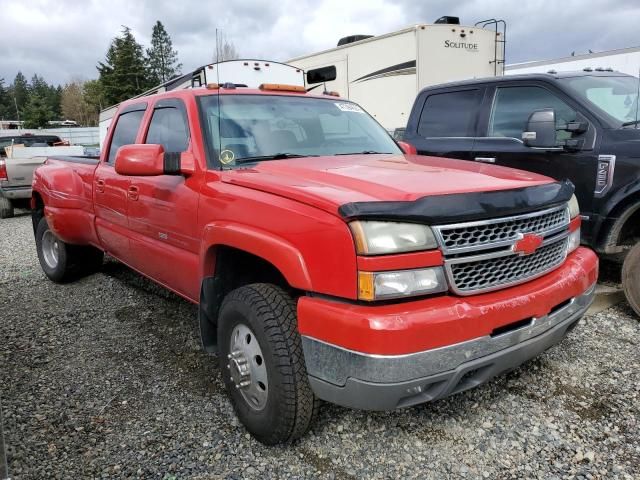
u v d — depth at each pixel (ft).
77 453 9.38
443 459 9.00
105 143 16.48
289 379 8.56
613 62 35.55
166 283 13.24
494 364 8.29
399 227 7.56
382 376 7.38
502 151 17.79
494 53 39.50
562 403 10.52
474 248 7.98
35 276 21.11
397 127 38.55
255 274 10.51
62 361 13.12
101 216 16.06
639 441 9.28
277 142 11.99
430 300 7.79
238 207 9.52
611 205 14.88
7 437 9.86
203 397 11.22
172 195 11.74
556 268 9.57
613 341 13.21
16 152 48.42
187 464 9.04
